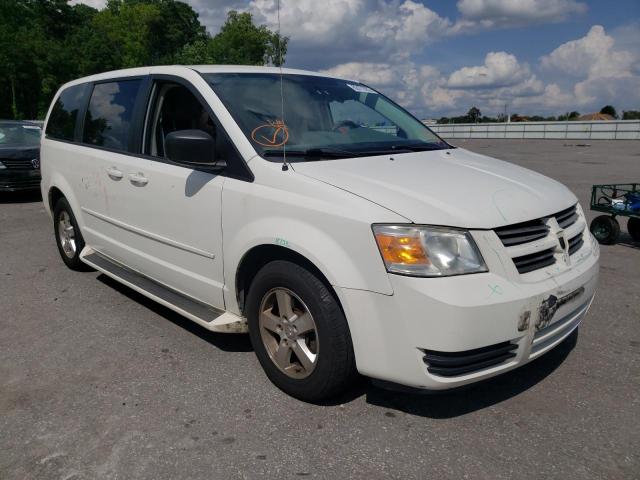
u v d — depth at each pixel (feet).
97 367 11.78
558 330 9.71
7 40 128.26
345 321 9.36
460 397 10.41
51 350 12.64
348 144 12.03
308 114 12.50
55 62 134.72
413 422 9.61
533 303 8.83
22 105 137.18
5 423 9.70
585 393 10.53
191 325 14.03
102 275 18.35
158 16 227.61
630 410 9.96
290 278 9.79
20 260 20.24
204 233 11.58
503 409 10.01
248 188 10.53
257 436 9.25
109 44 159.84
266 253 10.68
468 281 8.48
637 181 41.86
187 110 12.53
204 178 11.49
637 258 20.65
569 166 55.57
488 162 12.48
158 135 13.41
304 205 9.55
